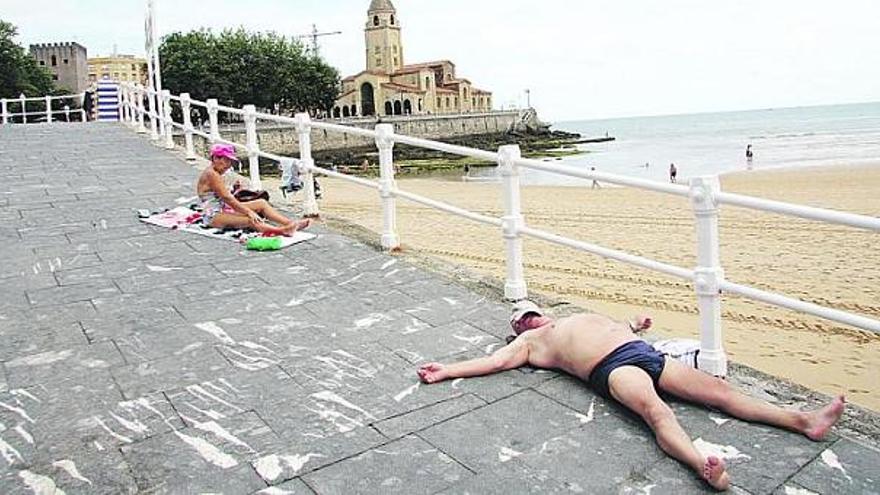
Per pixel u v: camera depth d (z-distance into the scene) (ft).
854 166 130.52
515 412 12.31
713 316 13.57
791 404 12.65
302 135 28.48
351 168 178.60
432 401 12.80
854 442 11.16
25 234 26.35
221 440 11.52
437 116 281.95
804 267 44.14
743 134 342.44
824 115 641.81
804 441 11.19
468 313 17.56
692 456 10.34
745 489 9.97
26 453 11.23
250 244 23.68
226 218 26.04
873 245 50.08
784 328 32.09
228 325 16.78
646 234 59.57
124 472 10.64
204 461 10.91
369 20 362.12
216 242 24.84
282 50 225.35
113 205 31.71
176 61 201.67
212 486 10.25
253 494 10.03
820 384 25.52
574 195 96.94
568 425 11.81
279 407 12.64
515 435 11.54
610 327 13.26
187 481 10.38
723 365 13.70
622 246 54.08
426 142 20.80
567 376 13.66
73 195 34.22
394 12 363.35
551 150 261.65
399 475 10.46
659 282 41.22
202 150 108.37
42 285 20.08
